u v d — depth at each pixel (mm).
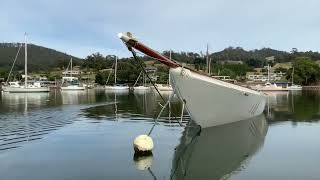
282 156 13125
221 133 17953
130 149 14234
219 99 18375
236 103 19922
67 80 123812
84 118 23734
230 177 10766
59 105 35406
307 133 17734
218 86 17828
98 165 11891
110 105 35312
